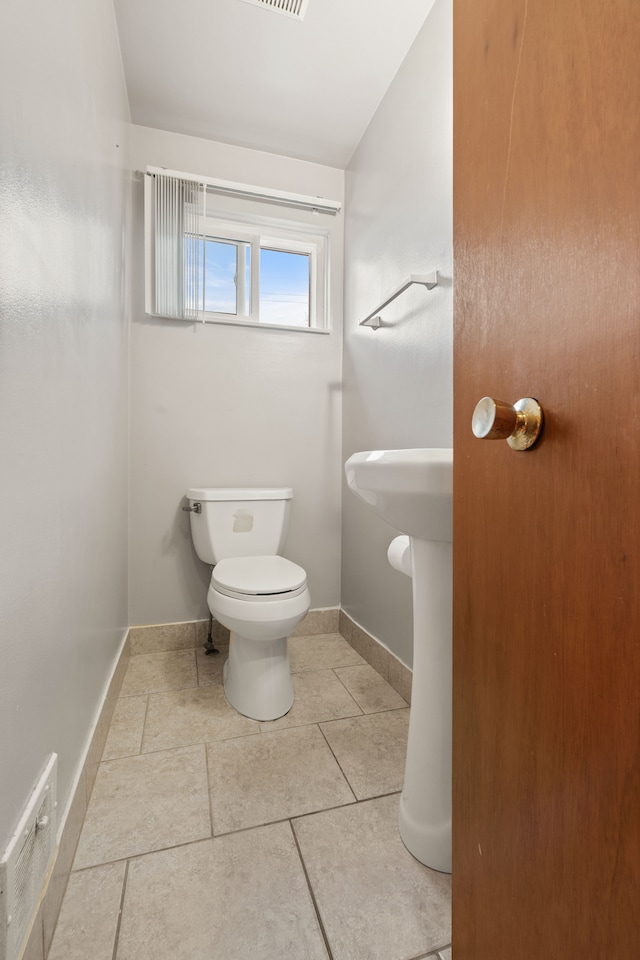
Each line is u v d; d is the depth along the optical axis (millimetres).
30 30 691
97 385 1217
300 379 2176
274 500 1940
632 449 365
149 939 776
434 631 959
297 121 1936
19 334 652
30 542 695
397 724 1425
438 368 1396
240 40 1567
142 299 1946
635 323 361
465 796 601
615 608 380
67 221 899
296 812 1064
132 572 1947
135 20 1494
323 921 815
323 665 1851
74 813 932
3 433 596
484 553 557
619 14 372
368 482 930
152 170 1878
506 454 517
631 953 363
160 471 1977
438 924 815
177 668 1812
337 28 1524
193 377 2014
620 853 374
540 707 466
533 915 475
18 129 645
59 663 841
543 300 459
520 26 489
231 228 2146
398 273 1656
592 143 399
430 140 1451
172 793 1117
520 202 491
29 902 661
